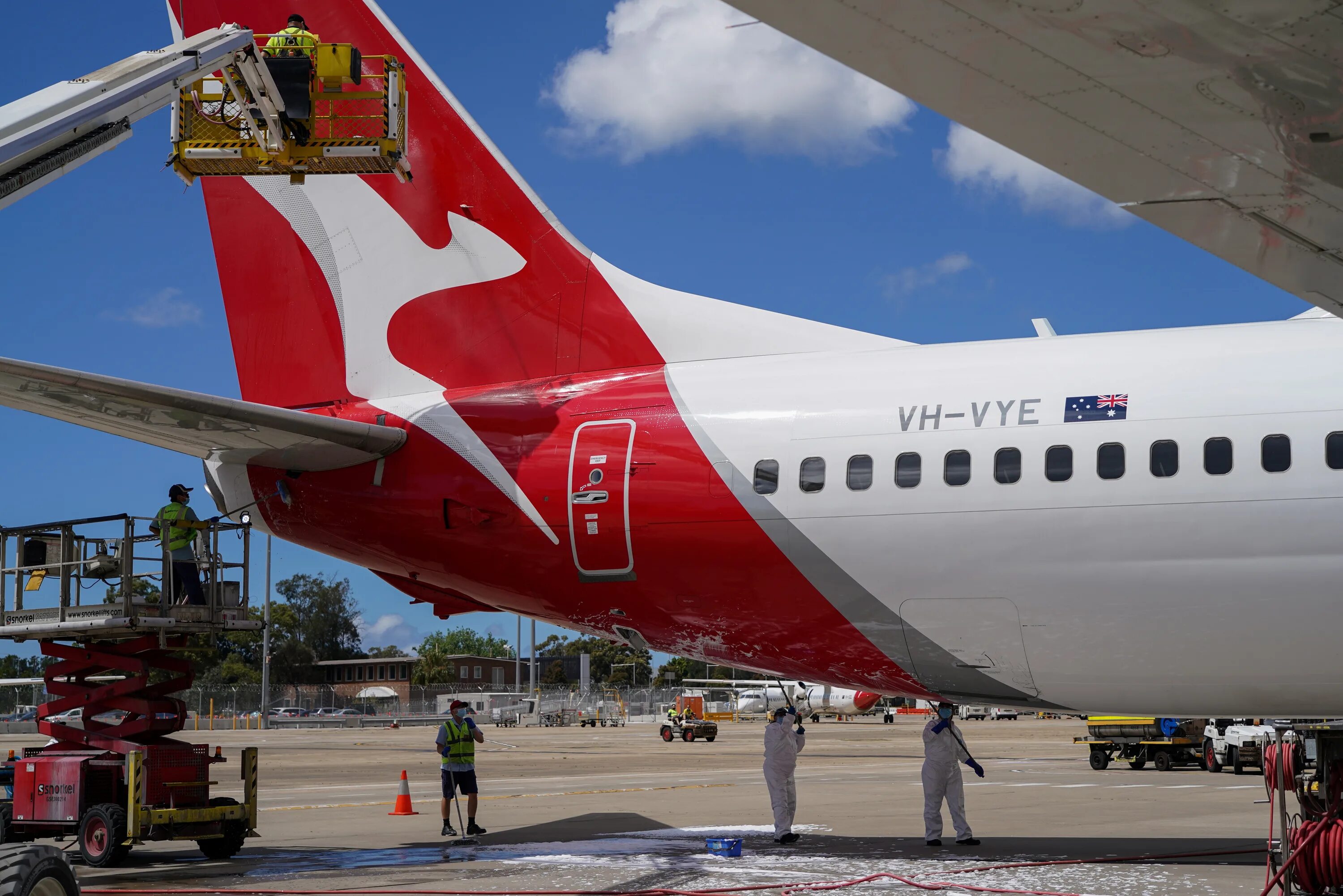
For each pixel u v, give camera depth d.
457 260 15.38
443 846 15.01
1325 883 10.59
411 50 15.58
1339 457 10.69
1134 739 31.16
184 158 12.38
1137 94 5.27
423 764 38.53
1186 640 11.27
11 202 7.90
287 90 11.98
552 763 37.84
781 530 12.59
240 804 14.11
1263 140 5.57
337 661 156.25
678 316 14.38
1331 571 10.58
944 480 11.99
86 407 12.34
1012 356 12.49
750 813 19.50
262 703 92.62
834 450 12.54
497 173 15.32
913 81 5.27
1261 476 10.86
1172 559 11.08
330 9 15.65
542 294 14.98
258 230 16.30
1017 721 109.62
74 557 14.38
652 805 21.47
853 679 13.51
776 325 14.05
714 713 103.12
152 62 9.34
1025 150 5.86
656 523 13.14
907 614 12.28
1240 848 13.86
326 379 15.78
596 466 13.52
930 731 14.29
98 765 13.52
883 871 12.08
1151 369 11.72
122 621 13.41
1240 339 11.70
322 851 14.70
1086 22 4.73
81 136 8.40
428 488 14.30
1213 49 4.87
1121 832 15.92
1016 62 5.07
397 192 15.72
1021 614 11.77
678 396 13.63
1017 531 11.64
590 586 13.73
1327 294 7.37
